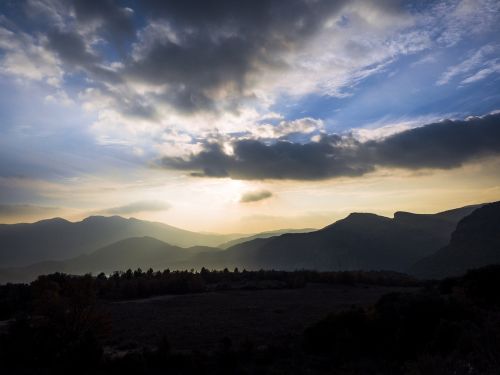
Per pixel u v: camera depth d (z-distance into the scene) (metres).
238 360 22.56
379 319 23.06
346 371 18.19
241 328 34.28
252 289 78.69
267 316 41.16
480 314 20.95
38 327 25.00
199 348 27.11
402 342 19.62
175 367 22.39
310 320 37.19
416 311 21.23
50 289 27.16
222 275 101.44
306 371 19.19
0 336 24.94
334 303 51.88
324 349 23.08
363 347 21.78
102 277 89.06
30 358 22.94
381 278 89.81
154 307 53.25
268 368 20.33
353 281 87.62
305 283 83.62
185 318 41.78
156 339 30.83
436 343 16.98
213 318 41.12
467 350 14.05
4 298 50.88
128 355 22.83
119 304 58.00
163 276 84.56
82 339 23.55
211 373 21.06
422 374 12.61
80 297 26.38
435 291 24.72
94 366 21.88
